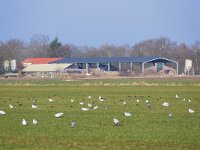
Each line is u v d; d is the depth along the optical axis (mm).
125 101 76188
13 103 74250
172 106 66688
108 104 70375
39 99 82938
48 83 144625
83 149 31516
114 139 35656
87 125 44000
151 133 38719
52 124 44844
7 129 41344
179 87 121188
